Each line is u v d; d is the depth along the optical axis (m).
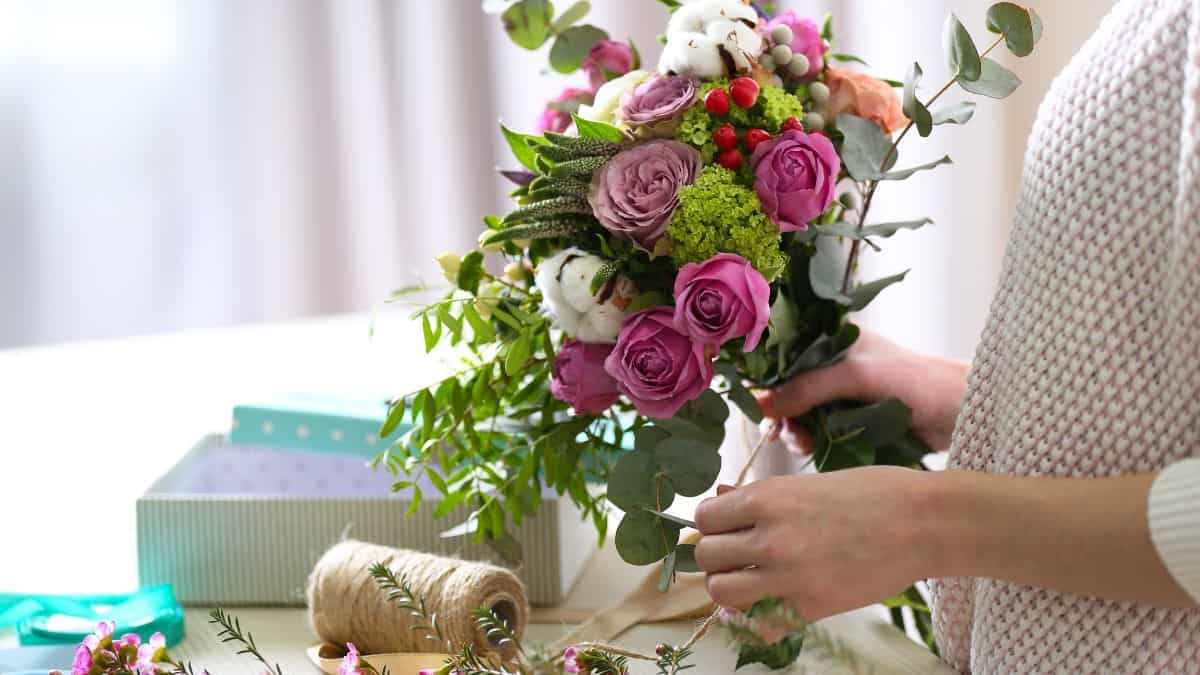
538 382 1.26
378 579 1.13
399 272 2.79
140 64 2.67
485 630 1.19
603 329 1.16
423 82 2.71
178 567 1.34
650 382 1.14
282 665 1.24
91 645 1.13
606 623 1.25
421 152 2.73
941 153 2.54
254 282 2.78
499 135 2.71
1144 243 1.06
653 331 1.13
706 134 1.15
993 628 1.10
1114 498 1.02
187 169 2.73
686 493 1.15
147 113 2.69
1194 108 1.03
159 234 2.74
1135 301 1.06
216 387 2.04
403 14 2.68
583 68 1.29
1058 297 1.08
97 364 2.32
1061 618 1.08
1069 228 1.08
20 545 1.48
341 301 2.79
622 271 1.16
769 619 1.00
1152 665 1.06
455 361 1.99
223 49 2.69
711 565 1.08
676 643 1.23
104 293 2.72
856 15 2.50
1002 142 2.52
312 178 2.75
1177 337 1.04
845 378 1.29
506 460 1.29
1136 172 1.06
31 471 1.70
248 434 1.39
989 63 1.18
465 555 1.33
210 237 2.76
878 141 1.19
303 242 2.77
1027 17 1.16
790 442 1.36
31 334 2.69
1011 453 1.09
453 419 1.26
